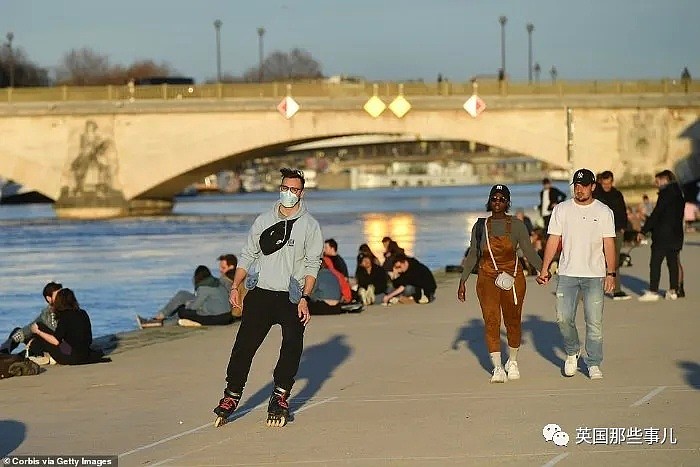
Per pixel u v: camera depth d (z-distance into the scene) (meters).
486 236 24.45
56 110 148.88
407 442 18.89
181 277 76.06
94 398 24.08
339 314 39.59
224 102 146.62
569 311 24.59
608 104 142.00
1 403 23.61
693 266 55.84
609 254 24.34
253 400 23.39
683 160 142.00
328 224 131.00
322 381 25.53
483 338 32.34
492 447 18.30
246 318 20.89
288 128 146.00
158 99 148.00
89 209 149.75
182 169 148.38
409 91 144.25
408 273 42.91
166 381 26.16
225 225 134.50
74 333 28.92
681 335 31.23
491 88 143.75
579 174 24.25
